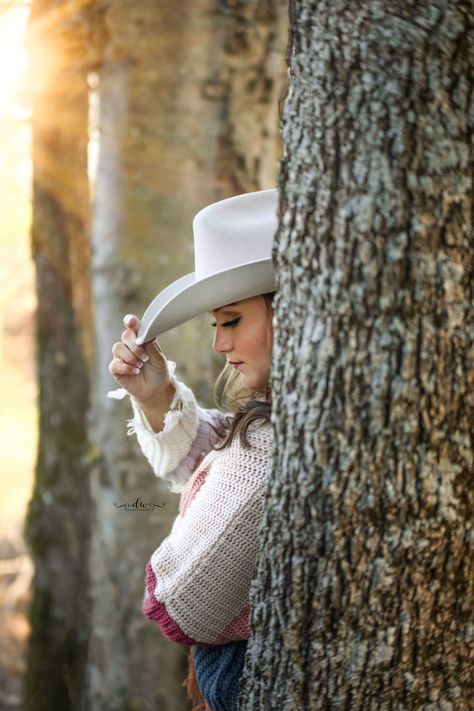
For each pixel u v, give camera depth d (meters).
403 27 1.71
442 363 1.75
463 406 1.76
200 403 4.90
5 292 15.48
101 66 5.15
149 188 5.04
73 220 6.49
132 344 2.38
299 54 1.82
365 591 1.80
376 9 1.73
